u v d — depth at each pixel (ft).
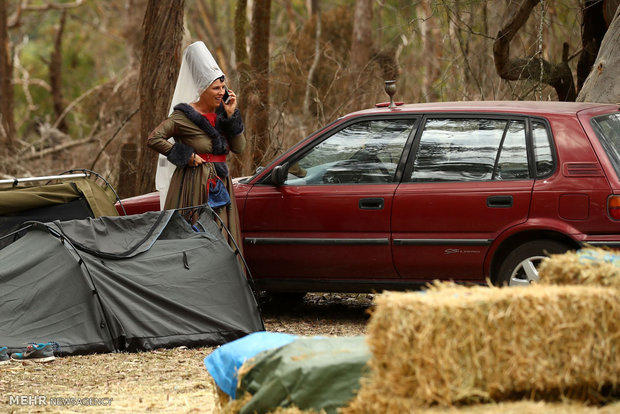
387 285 40.60
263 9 78.18
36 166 103.55
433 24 108.58
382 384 19.34
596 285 21.94
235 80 75.36
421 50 112.06
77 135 160.66
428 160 40.09
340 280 41.42
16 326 35.65
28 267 36.78
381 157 41.04
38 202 42.11
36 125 175.94
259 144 72.33
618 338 20.92
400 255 39.88
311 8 174.19
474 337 19.51
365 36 106.42
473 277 39.01
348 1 166.40
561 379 20.38
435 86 79.10
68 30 237.86
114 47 231.30
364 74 77.77
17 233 38.47
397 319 19.16
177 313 37.76
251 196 42.78
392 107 42.14
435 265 39.37
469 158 39.45
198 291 38.45
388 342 19.22
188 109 42.06
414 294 20.01
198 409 26.40
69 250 37.04
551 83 64.13
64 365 33.96
